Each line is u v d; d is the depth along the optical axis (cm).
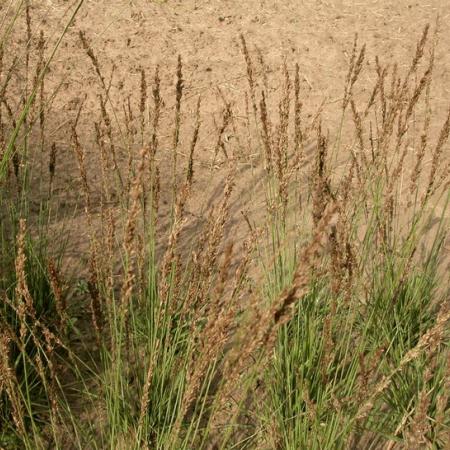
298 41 651
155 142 318
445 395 227
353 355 302
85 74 596
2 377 244
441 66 613
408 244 355
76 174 491
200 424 307
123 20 671
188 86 593
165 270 243
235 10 700
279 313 184
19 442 297
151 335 307
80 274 394
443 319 216
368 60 624
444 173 344
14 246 352
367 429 285
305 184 482
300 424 273
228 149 530
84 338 352
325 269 324
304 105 575
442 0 722
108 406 279
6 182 366
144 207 327
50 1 685
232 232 444
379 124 548
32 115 349
